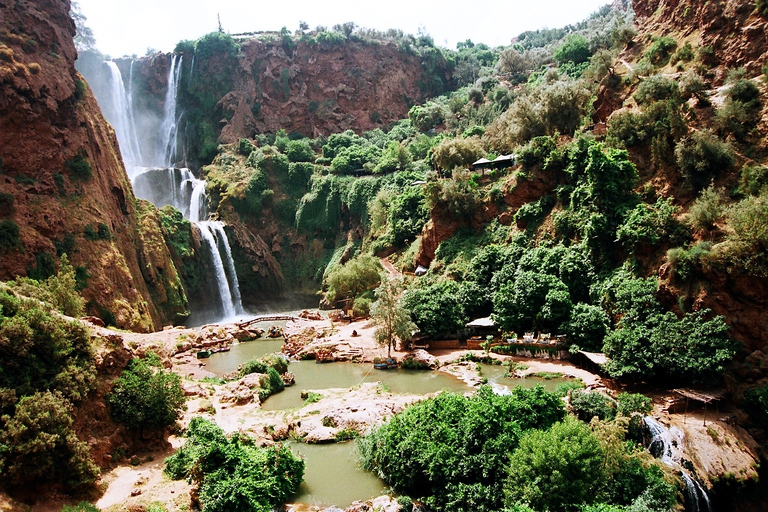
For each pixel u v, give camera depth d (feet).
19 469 65.00
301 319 221.46
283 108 372.99
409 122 375.25
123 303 176.24
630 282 129.59
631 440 87.10
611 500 68.13
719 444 93.15
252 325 222.28
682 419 100.12
